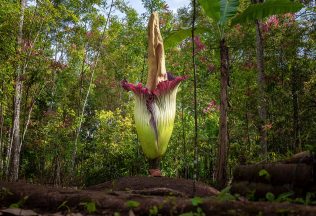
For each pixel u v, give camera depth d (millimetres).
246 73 10250
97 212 2959
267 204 2537
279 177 3166
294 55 9281
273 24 9453
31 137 15969
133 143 13117
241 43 9547
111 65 17922
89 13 14789
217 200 2777
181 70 11789
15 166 11141
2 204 3344
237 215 2531
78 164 15969
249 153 8555
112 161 13570
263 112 8344
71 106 17484
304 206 2434
